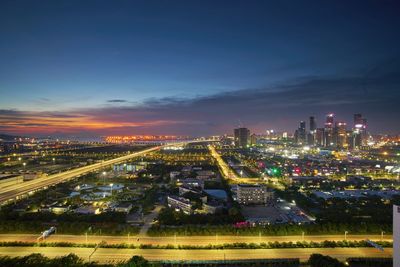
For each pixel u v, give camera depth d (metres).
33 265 197.75
